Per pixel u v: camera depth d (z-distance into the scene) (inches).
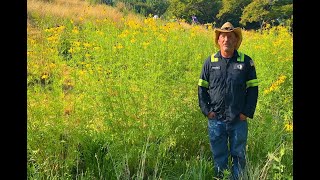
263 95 218.5
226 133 162.1
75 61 212.5
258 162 161.8
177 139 180.7
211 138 163.0
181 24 335.9
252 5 1421.0
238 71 156.0
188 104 184.5
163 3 1558.8
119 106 171.5
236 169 160.7
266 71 259.0
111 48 216.4
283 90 226.8
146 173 162.7
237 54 157.8
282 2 1386.6
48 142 155.4
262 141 182.5
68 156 158.4
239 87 156.2
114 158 157.9
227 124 159.0
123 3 822.5
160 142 166.1
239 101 156.9
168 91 179.2
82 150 167.0
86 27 295.1
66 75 196.2
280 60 269.9
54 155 157.8
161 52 208.7
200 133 183.0
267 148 170.9
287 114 202.2
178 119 177.8
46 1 598.9
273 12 1355.8
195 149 183.5
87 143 163.0
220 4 1657.2
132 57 197.3
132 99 172.6
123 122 169.0
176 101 179.8
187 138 181.5
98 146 163.6
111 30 276.5
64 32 289.0
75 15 522.6
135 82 178.4
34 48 233.9
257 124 194.4
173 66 195.9
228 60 157.4
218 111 159.5
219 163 163.3
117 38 243.3
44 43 272.8
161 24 300.4
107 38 237.1
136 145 168.2
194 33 290.5
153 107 174.7
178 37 269.1
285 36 331.6
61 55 230.2
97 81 175.6
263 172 144.4
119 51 209.5
